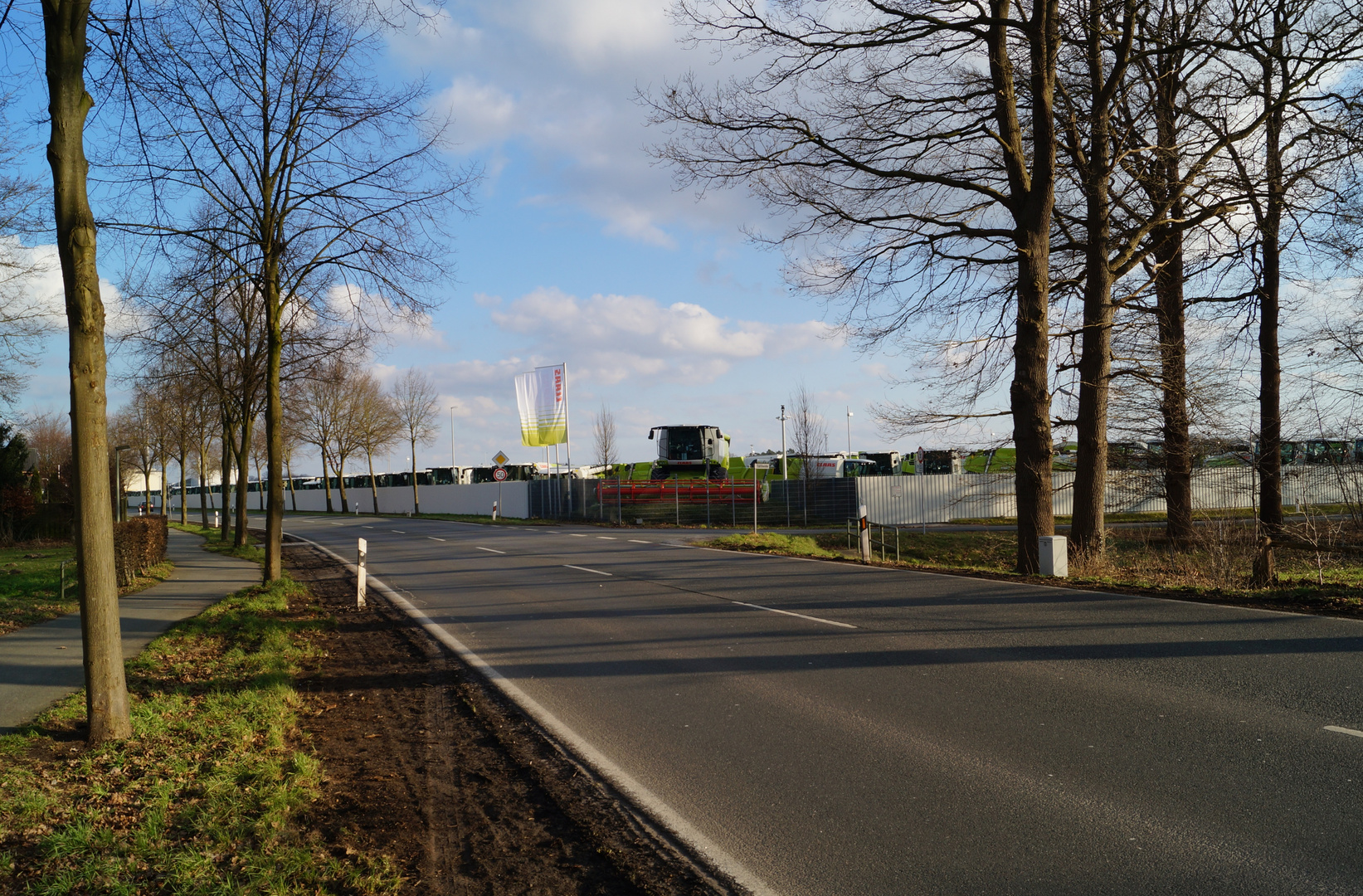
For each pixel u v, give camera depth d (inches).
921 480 1572.3
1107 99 689.0
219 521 2143.2
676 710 286.5
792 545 1045.2
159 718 277.9
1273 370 850.1
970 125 705.6
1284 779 198.7
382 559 952.3
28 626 501.7
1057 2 677.3
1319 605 432.5
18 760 240.8
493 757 250.2
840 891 156.9
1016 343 677.3
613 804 208.2
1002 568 832.3
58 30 259.6
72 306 259.8
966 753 227.8
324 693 334.3
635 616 481.7
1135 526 1183.6
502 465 2140.7
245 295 816.9
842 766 223.8
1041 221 661.9
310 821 200.2
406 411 2496.3
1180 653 328.2
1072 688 285.7
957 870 161.9
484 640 432.8
